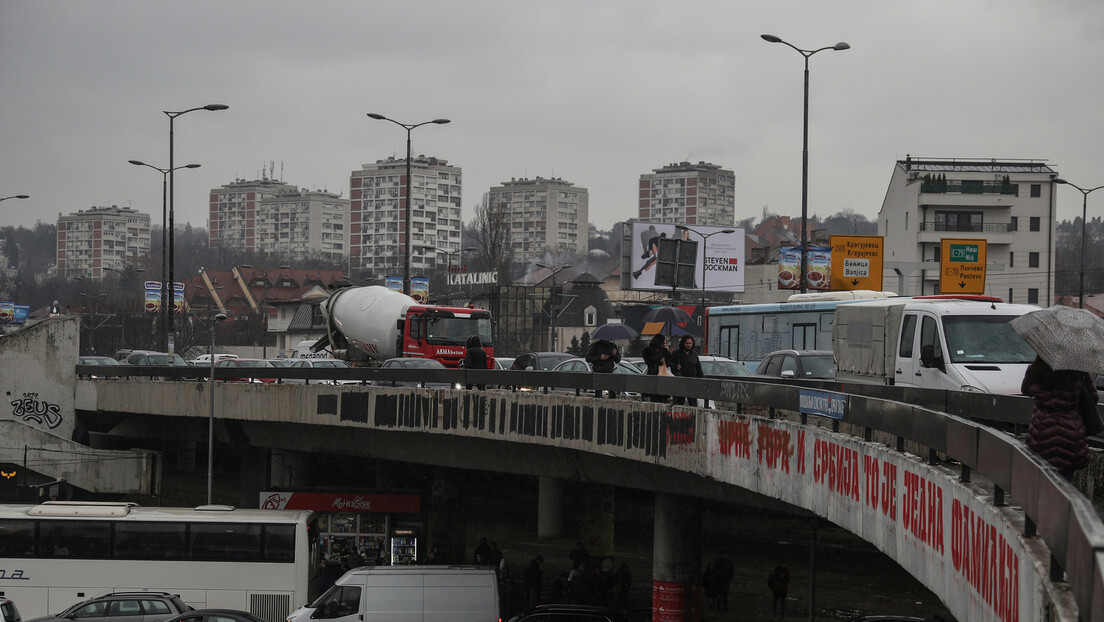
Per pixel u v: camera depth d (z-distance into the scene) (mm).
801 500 14797
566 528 46938
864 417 12602
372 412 30641
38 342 47719
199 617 24875
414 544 36281
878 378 20719
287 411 34188
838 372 22422
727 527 45375
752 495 19297
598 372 22641
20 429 45844
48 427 47969
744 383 17031
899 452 11625
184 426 43188
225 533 30734
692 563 24469
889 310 20438
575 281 98188
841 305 22438
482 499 51875
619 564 40938
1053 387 8883
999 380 17953
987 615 8156
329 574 34344
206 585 30484
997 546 7859
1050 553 6340
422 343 41000
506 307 94625
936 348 18906
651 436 20406
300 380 35281
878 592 34906
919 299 21250
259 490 38844
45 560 30547
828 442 13805
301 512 31922
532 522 49219
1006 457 7578
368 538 36219
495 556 36531
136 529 30672
